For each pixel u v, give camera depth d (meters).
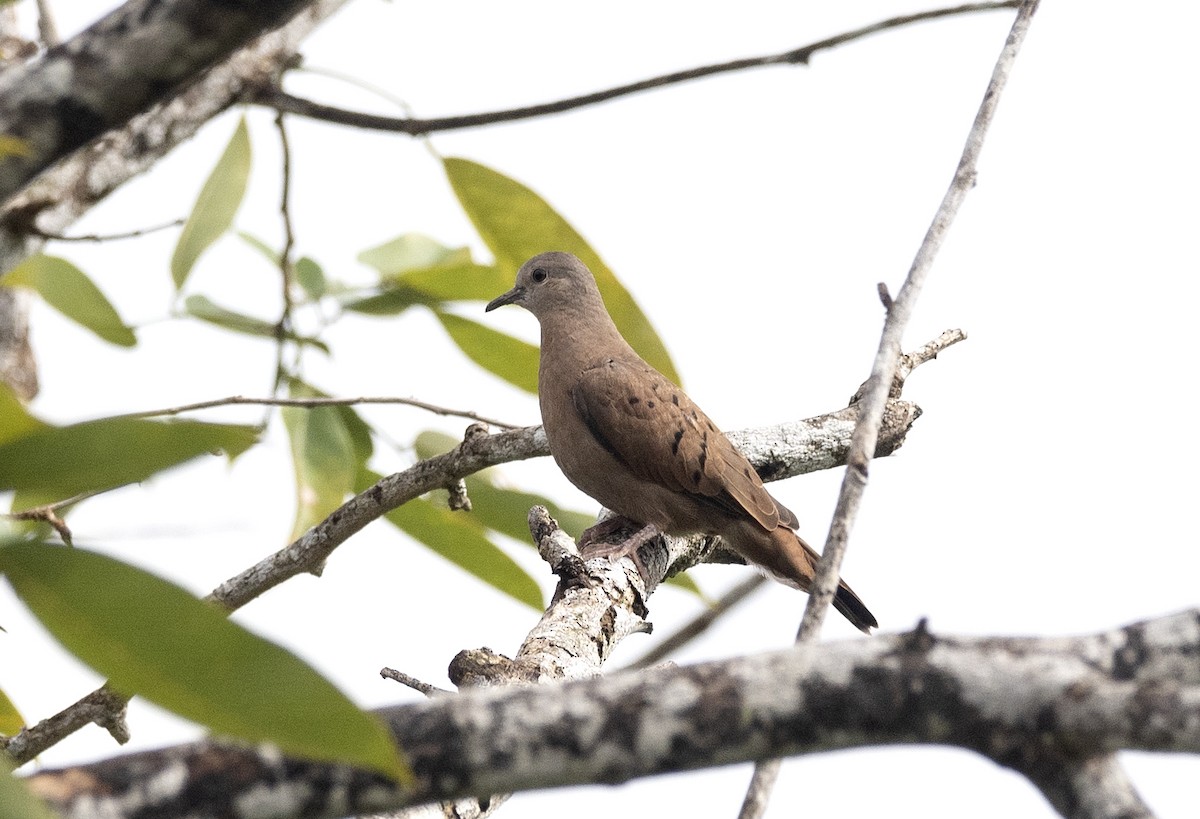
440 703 4.20
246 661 3.70
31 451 3.59
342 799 4.11
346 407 10.03
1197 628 4.25
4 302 11.80
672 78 5.70
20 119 3.99
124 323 9.41
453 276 10.27
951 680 4.05
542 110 5.66
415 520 10.16
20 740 7.85
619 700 4.16
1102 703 3.96
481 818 7.11
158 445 3.64
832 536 5.49
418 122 5.54
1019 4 6.20
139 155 5.16
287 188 8.47
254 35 4.09
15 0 4.96
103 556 3.82
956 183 6.57
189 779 4.04
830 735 4.11
